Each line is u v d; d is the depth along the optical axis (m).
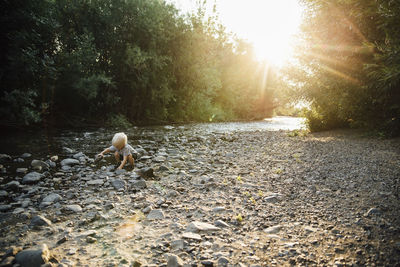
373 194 3.21
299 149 6.71
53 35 10.59
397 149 5.50
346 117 9.36
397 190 3.27
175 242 2.22
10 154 5.73
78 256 2.02
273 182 4.01
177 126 15.26
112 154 6.06
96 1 13.15
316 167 4.73
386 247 2.11
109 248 2.15
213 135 10.59
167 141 8.57
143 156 5.79
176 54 17.92
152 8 15.16
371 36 6.22
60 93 11.41
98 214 2.77
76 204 3.11
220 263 1.94
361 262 1.94
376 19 5.86
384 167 4.28
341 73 7.50
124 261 1.95
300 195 3.38
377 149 5.69
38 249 1.94
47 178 4.16
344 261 1.96
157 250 2.11
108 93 13.55
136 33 15.00
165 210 2.97
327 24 7.51
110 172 4.50
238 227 2.56
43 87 10.23
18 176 4.23
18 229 2.46
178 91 19.53
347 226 2.48
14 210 2.88
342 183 3.74
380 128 7.43
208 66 21.19
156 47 16.28
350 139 7.49
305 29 8.45
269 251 2.12
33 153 5.94
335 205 2.99
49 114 11.41
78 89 11.19
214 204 3.16
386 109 7.18
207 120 21.80
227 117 25.86
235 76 28.11
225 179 4.22
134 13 14.51
